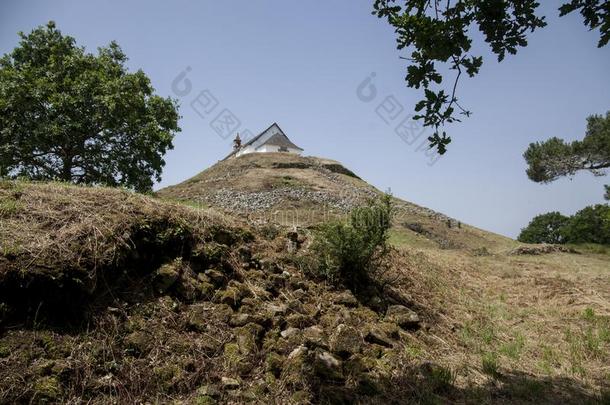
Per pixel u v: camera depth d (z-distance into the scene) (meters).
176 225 4.80
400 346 4.86
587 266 13.62
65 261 3.61
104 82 15.60
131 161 16.41
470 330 6.02
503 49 4.23
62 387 3.03
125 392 3.20
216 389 3.44
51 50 16.23
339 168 38.84
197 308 4.21
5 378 2.87
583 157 18.89
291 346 4.16
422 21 4.00
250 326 4.19
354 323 4.90
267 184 27.23
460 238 21.44
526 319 6.96
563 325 6.73
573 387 4.64
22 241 3.61
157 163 17.16
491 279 9.80
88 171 16.06
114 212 4.43
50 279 3.44
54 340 3.27
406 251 9.65
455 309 6.75
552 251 17.39
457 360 4.98
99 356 3.34
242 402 3.42
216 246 5.02
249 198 22.84
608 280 10.29
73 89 14.93
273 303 4.73
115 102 15.23
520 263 13.10
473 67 4.09
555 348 5.82
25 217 3.93
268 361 3.88
